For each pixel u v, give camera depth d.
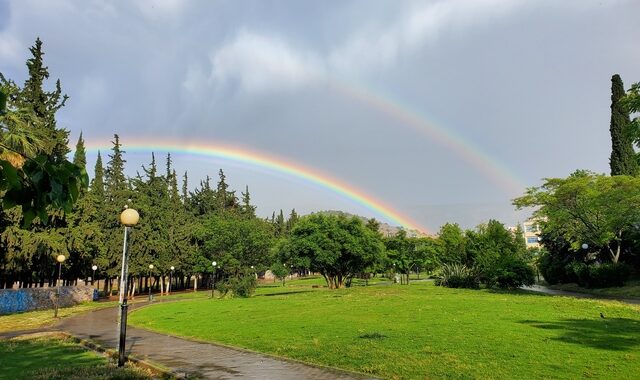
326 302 27.39
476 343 12.23
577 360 10.05
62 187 2.63
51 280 45.44
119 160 62.94
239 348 13.11
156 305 35.28
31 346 14.34
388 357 10.72
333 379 9.00
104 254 51.44
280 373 9.66
